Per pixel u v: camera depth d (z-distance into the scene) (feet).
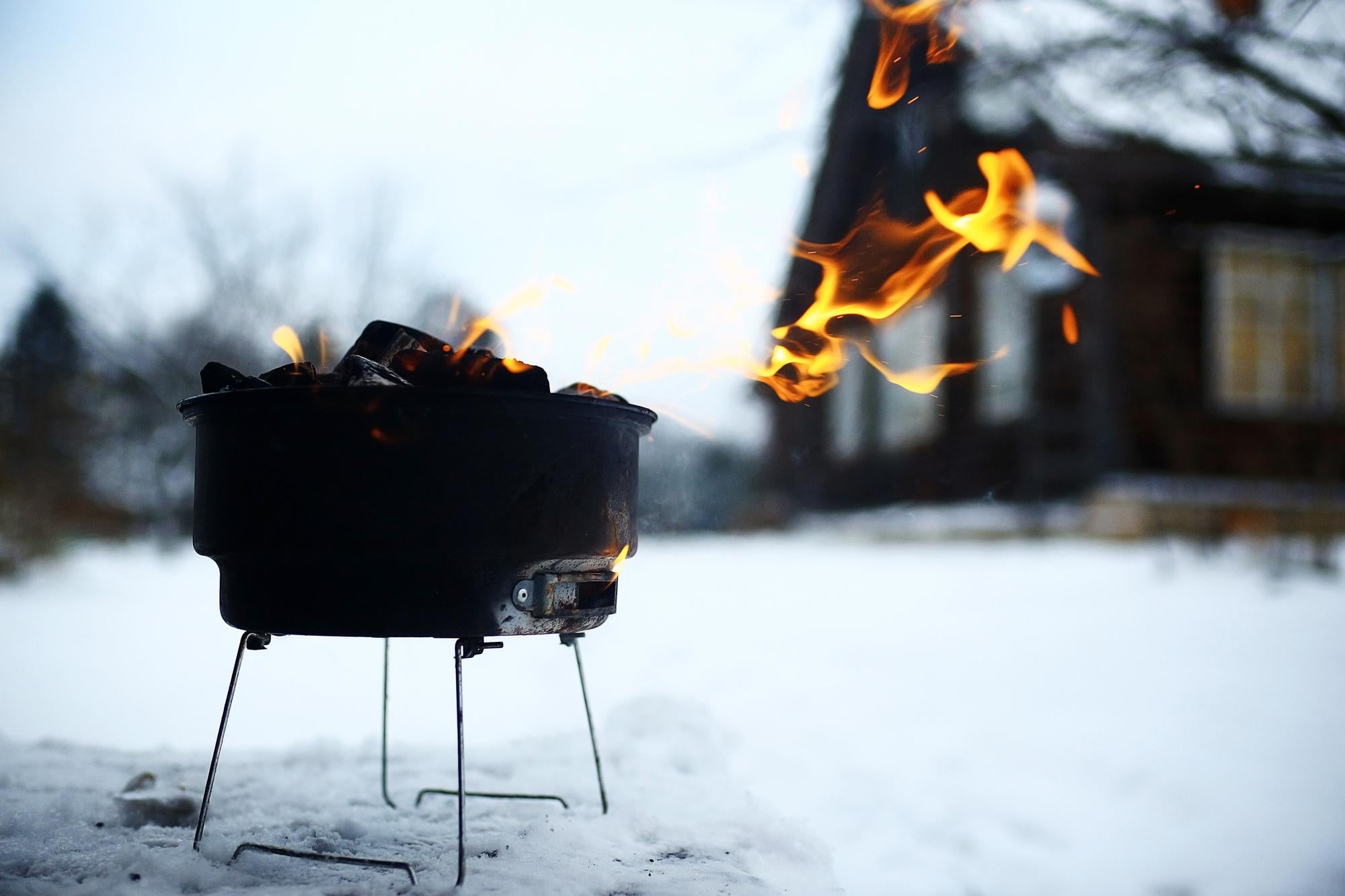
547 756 8.41
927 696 14.83
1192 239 31.71
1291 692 13.91
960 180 19.65
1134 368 31.37
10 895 4.62
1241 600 20.35
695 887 5.02
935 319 37.35
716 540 50.26
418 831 6.02
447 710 13.55
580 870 5.21
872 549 38.11
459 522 5.14
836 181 29.50
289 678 15.93
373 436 5.16
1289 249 31.89
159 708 13.53
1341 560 24.35
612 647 19.69
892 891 9.27
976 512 34.73
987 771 11.85
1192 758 11.77
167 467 39.47
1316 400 31.99
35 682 15.47
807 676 16.40
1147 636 17.75
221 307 43.01
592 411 5.56
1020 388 33.81
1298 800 10.49
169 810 6.27
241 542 5.32
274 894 4.70
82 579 29.66
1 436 32.78
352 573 5.21
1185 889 9.18
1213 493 29.94
